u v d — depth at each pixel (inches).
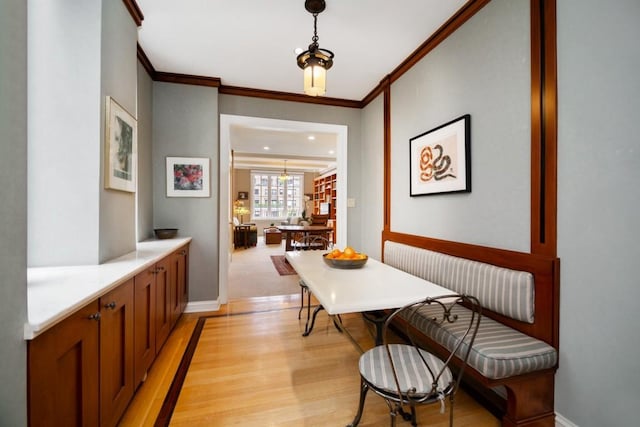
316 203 438.9
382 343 69.7
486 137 73.3
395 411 46.7
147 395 67.2
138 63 101.6
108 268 60.0
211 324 108.4
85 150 62.8
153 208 118.4
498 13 69.6
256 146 266.8
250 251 295.4
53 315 34.5
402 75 111.0
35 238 60.4
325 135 230.1
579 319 52.7
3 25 31.3
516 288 61.4
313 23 85.4
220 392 68.5
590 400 51.0
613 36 47.6
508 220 67.2
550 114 57.4
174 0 75.9
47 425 35.2
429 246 94.2
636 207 45.1
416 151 101.4
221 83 127.0
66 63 62.2
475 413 62.6
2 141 30.4
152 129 117.1
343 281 66.5
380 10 79.7
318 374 76.4
